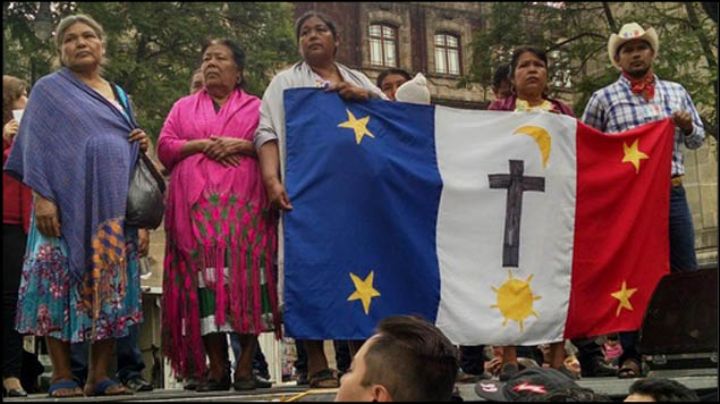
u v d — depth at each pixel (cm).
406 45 1416
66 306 402
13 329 452
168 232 439
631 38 533
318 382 420
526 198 479
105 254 404
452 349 340
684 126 516
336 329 423
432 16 1404
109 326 399
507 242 470
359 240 436
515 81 520
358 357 332
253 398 362
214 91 458
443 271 455
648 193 502
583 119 553
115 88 445
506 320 462
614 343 588
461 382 446
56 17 1065
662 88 540
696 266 523
